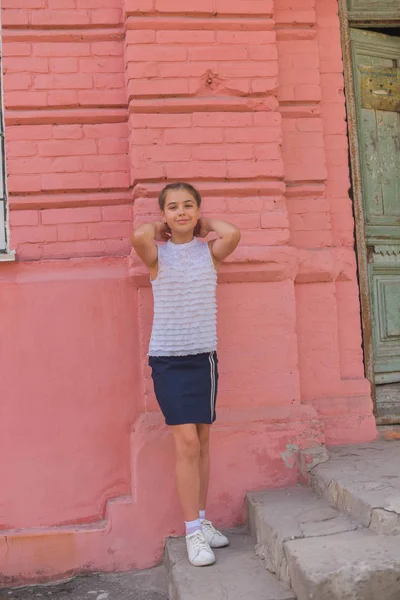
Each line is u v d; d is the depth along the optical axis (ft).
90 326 12.23
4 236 12.75
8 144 12.54
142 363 12.12
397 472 10.94
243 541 11.14
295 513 10.39
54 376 12.09
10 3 12.65
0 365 11.98
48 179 12.59
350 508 10.04
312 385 13.02
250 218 12.47
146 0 12.39
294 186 13.28
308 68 13.44
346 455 12.17
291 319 12.45
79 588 11.19
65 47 12.80
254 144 12.57
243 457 12.02
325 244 13.32
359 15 14.60
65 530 11.73
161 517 11.80
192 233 11.05
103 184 12.69
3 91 12.59
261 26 12.73
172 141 12.37
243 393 12.24
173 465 11.88
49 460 11.99
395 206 15.07
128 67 12.37
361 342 13.65
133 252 12.03
